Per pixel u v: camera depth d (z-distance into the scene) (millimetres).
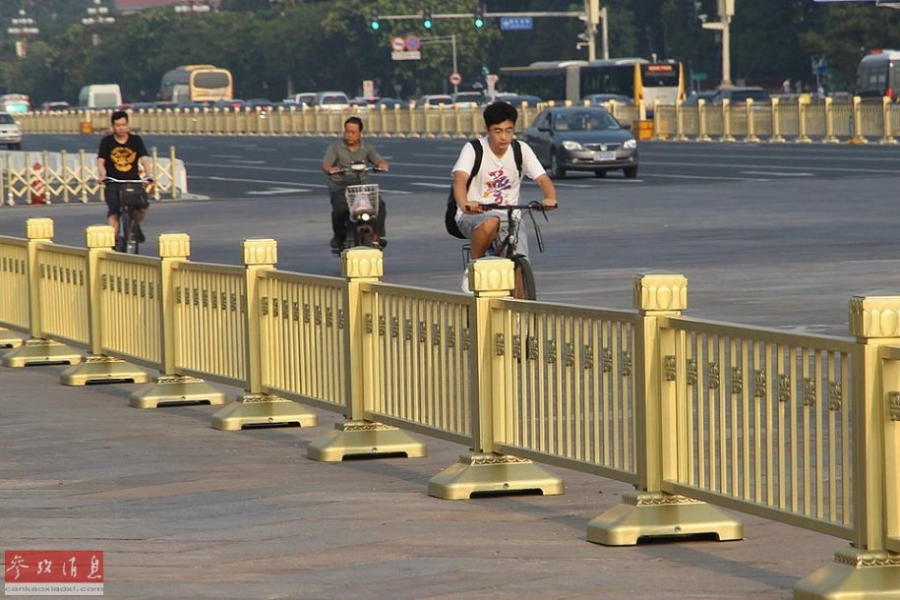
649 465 17438
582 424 18562
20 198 99562
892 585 14523
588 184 92125
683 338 17000
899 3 148500
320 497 20406
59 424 26969
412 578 16109
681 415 17141
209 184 106500
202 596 15547
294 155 151750
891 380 14266
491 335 20062
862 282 41625
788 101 149375
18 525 19000
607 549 17312
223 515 19391
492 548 17422
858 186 80812
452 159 131750
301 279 24312
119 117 50656
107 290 31453
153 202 89562
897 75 190375
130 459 23469
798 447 15547
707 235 58000
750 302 38062
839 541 17422
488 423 20203
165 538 18156
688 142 151125
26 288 35781
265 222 72312
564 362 18750
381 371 22547
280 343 25312
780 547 17266
